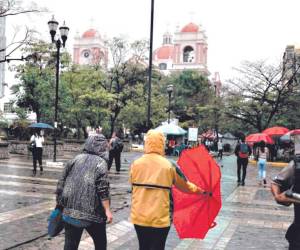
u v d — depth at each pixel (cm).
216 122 4644
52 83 3238
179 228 492
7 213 931
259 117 3728
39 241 715
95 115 3750
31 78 3169
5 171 1777
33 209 985
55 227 492
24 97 3253
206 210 498
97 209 475
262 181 1875
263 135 2108
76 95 3594
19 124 3162
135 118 4394
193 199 498
